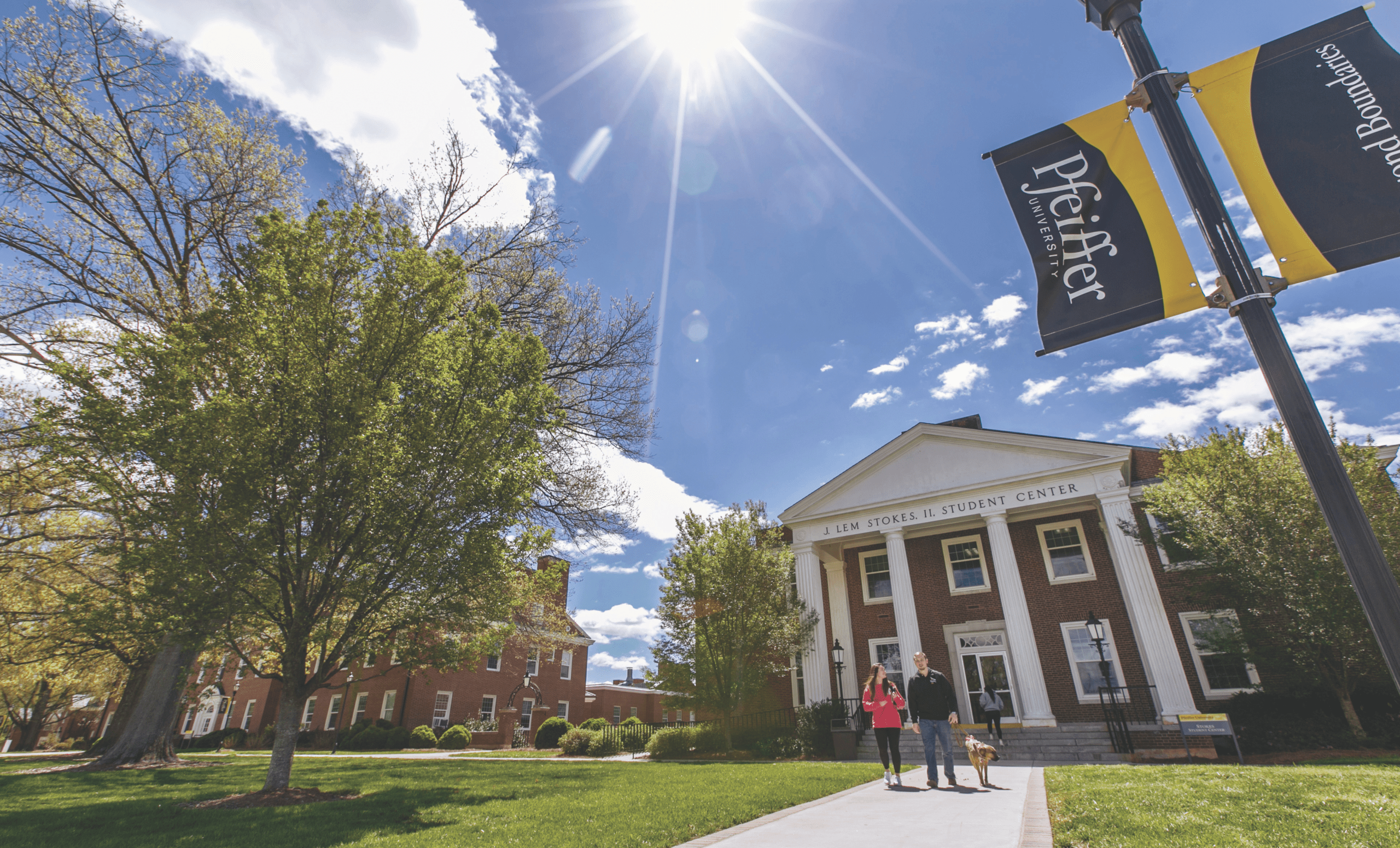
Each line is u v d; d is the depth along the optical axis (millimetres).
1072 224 4316
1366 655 12516
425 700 30094
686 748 19047
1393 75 3592
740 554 18891
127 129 13992
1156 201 4129
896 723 8789
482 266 16281
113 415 7273
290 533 8555
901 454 22797
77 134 13836
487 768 13516
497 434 8719
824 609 23469
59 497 13305
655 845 5316
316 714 35250
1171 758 13336
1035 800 6926
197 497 7551
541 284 16891
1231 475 14336
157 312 14055
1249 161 3695
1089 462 19469
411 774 12148
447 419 8797
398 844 5480
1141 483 20234
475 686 32656
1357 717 12734
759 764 13438
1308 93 3711
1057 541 21141
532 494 9555
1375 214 3365
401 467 8266
